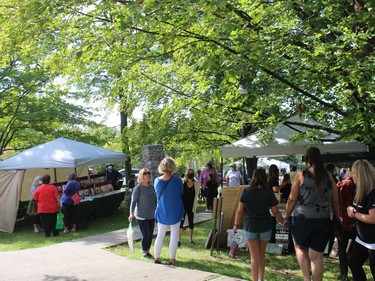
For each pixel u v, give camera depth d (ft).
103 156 50.49
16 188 45.65
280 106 31.86
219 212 29.32
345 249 22.40
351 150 29.32
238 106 32.55
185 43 24.44
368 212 16.43
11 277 22.54
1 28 24.56
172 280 21.30
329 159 33.94
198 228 40.73
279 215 20.21
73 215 41.98
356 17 22.12
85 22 23.02
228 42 23.54
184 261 26.53
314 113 27.73
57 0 21.08
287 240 29.63
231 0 22.71
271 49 21.98
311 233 17.74
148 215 26.43
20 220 54.39
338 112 26.27
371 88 21.71
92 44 23.00
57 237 38.78
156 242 25.25
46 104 68.85
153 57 25.71
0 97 64.28
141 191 26.58
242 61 20.77
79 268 24.25
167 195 24.88
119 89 32.89
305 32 23.84
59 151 47.93
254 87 33.27
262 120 32.32
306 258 18.04
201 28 23.38
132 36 23.06
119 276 22.22
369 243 16.63
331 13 23.62
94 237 35.65
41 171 63.36
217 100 28.73
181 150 68.64
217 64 22.72
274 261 27.50
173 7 21.31
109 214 55.42
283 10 23.32
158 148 54.90
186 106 33.53
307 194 17.80
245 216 20.63
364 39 22.81
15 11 23.15
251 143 31.99
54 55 25.53
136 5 20.13
